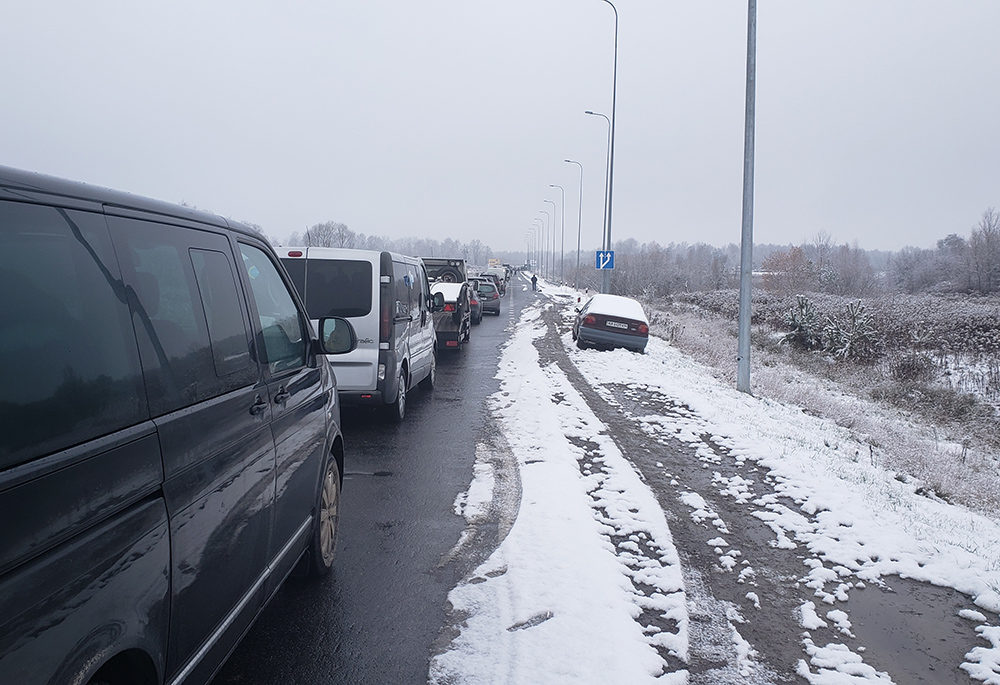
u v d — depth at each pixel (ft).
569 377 45.73
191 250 9.71
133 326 7.82
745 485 23.54
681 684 11.66
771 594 15.46
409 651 12.41
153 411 7.85
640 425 32.27
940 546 18.58
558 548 16.69
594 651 12.17
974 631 14.24
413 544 17.43
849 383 63.52
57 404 6.40
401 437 28.91
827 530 19.42
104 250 7.68
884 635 13.89
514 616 13.44
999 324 76.13
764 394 49.24
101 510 6.70
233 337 10.39
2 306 6.14
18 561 5.62
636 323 59.98
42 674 5.84
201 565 8.89
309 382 13.96
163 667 7.95
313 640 12.71
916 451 34.12
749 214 46.39
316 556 14.69
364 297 28.55
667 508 20.81
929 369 63.52
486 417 33.01
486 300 110.93
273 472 11.59
